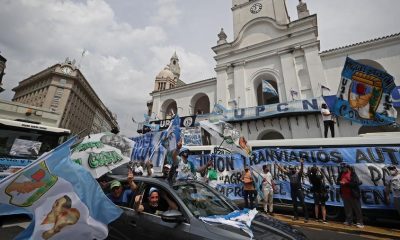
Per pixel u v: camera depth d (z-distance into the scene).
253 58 21.06
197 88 24.92
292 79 18.25
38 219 2.20
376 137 8.44
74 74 48.91
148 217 3.67
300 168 8.60
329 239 6.16
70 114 48.75
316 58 17.56
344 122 14.34
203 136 17.36
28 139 8.55
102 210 2.48
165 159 9.13
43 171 2.46
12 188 2.26
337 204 8.24
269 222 3.60
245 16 24.33
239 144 8.95
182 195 3.78
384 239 6.17
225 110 18.88
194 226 3.17
